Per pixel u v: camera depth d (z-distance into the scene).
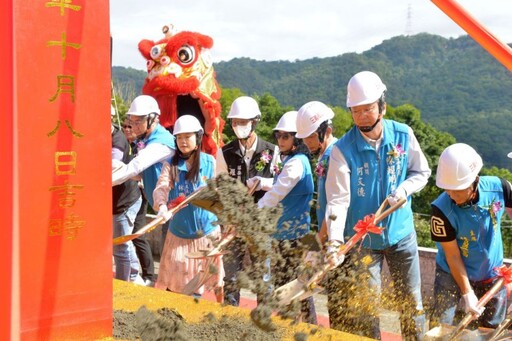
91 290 2.52
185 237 4.70
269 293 2.96
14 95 1.68
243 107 4.98
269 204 4.32
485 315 3.71
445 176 3.51
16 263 1.65
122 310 3.01
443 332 3.43
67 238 2.44
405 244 3.80
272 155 5.07
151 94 7.96
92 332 2.53
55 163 2.38
